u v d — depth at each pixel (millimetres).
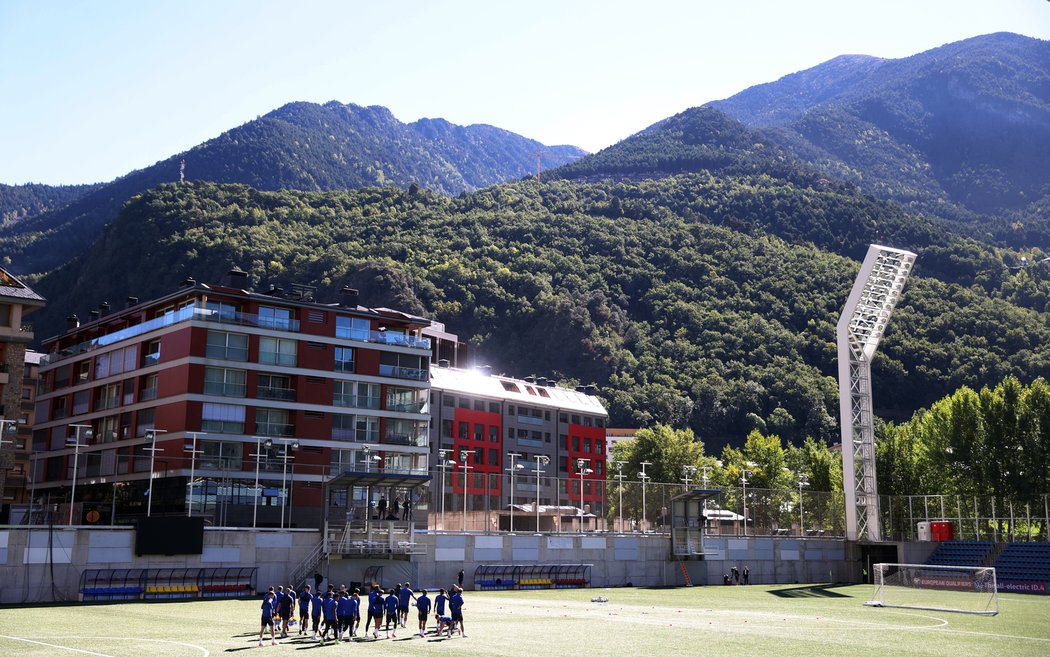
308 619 48281
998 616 59156
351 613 41250
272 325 100562
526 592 76875
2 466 83688
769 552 96125
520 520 82312
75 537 62219
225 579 67375
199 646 37969
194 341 95312
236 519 85438
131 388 102250
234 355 97688
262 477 87938
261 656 35250
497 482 81688
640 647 39375
